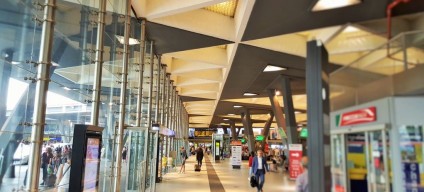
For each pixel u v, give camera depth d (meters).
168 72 23.19
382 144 3.48
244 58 15.55
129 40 12.39
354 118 3.31
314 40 3.11
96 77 9.48
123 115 11.53
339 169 3.44
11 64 9.42
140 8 12.03
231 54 15.48
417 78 3.03
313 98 3.21
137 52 13.28
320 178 3.12
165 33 13.98
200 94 34.25
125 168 12.95
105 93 11.92
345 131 3.32
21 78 9.34
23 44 8.62
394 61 3.03
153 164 12.76
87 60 10.05
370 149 3.48
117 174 11.23
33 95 9.24
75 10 9.39
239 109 38.19
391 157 3.51
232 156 27.97
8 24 8.62
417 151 3.49
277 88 7.38
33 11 8.11
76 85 10.70
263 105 31.56
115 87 11.98
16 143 9.47
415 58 2.90
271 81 7.26
